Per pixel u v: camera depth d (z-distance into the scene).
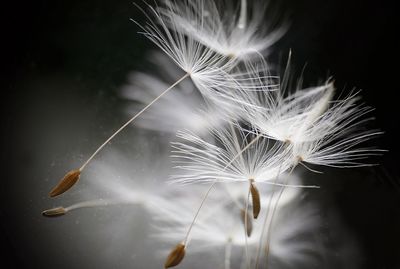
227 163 0.08
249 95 0.09
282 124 0.08
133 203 0.09
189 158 0.09
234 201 0.09
